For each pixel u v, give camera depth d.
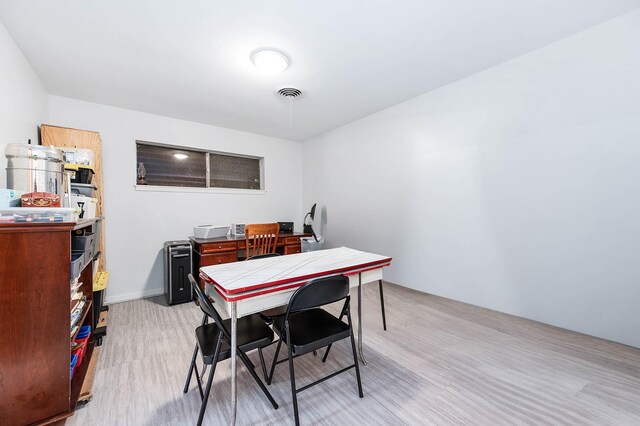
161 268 3.43
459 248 2.84
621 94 1.88
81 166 2.05
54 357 1.22
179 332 2.29
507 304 2.51
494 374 1.66
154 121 3.40
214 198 3.90
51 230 1.20
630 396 1.45
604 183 1.97
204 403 1.26
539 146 2.26
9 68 1.81
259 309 1.34
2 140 1.70
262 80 2.57
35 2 1.56
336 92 2.92
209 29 1.85
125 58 2.18
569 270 2.15
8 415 1.13
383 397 1.48
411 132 3.22
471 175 2.71
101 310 2.58
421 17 1.78
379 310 2.68
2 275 1.11
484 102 2.57
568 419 1.30
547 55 2.18
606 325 2.00
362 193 3.88
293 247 3.91
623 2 1.72
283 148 4.72
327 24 1.82
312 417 1.35
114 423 1.31
